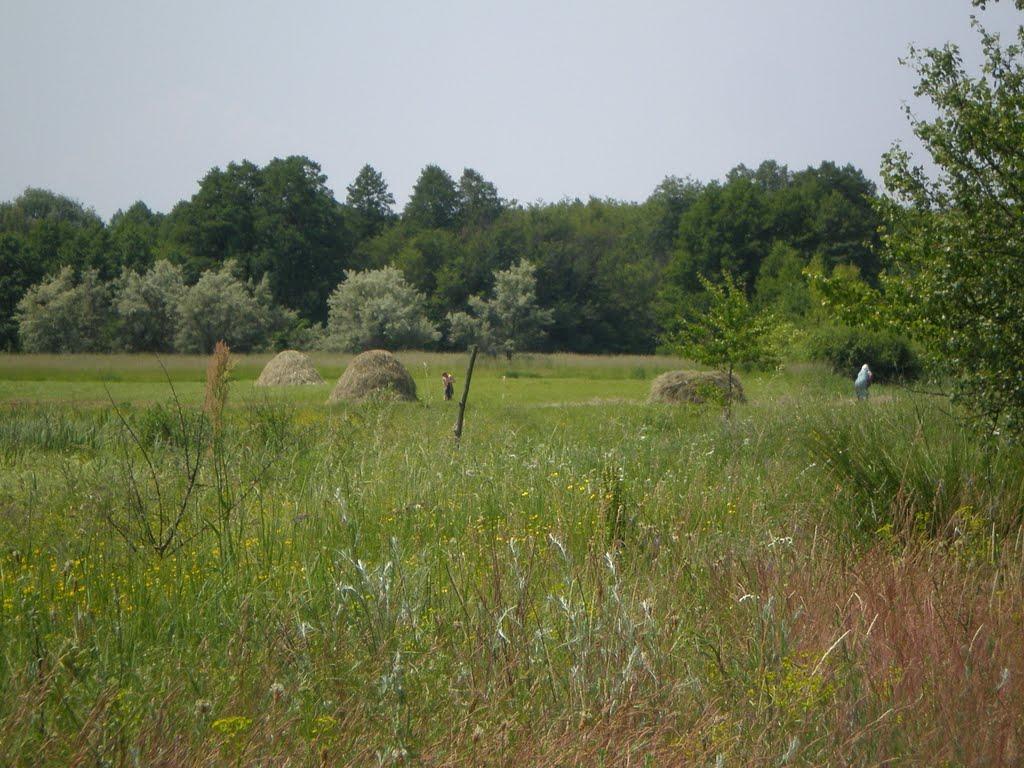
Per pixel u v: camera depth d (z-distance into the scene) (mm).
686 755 10945
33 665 12094
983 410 24328
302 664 12758
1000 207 25000
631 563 18203
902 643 13547
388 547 19094
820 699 11883
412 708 11758
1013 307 24219
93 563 17141
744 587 16062
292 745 11008
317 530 20469
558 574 16984
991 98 25172
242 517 19453
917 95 26000
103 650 13352
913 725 11711
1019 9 25219
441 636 13781
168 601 15641
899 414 28656
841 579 16422
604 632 13461
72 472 26922
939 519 20766
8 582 16281
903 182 26359
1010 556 17719
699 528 21172
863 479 22562
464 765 10672
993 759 11078
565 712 11719
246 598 14414
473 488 25812
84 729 10633
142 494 22078
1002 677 12359
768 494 25203
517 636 13234
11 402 73688
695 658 13617
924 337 26359
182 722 11336
